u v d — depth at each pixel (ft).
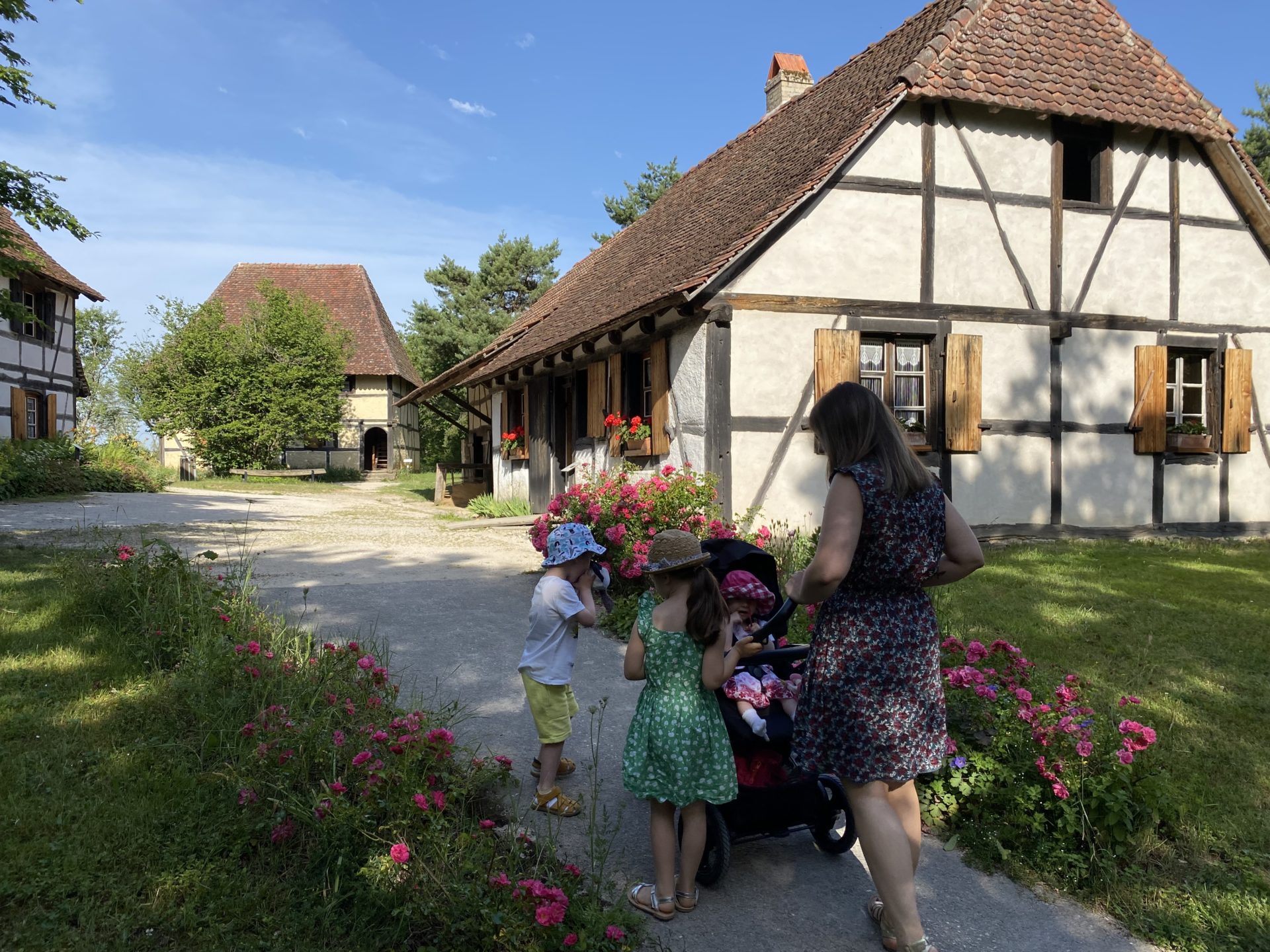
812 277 32.32
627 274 45.73
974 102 33.04
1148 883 10.02
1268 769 12.85
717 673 9.37
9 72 28.71
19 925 8.33
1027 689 12.98
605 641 19.97
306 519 45.65
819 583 7.77
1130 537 36.47
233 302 116.37
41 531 34.42
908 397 34.55
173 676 14.60
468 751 13.05
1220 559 30.40
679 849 10.37
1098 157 36.35
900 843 7.95
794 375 32.14
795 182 33.76
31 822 10.08
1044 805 10.94
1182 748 13.53
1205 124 35.88
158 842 9.84
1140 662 17.79
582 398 44.32
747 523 27.50
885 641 8.07
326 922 8.51
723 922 9.35
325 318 102.32
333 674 13.62
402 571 28.09
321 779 10.18
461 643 19.33
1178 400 38.22
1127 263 36.35
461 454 130.62
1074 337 35.73
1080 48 35.99
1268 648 18.86
